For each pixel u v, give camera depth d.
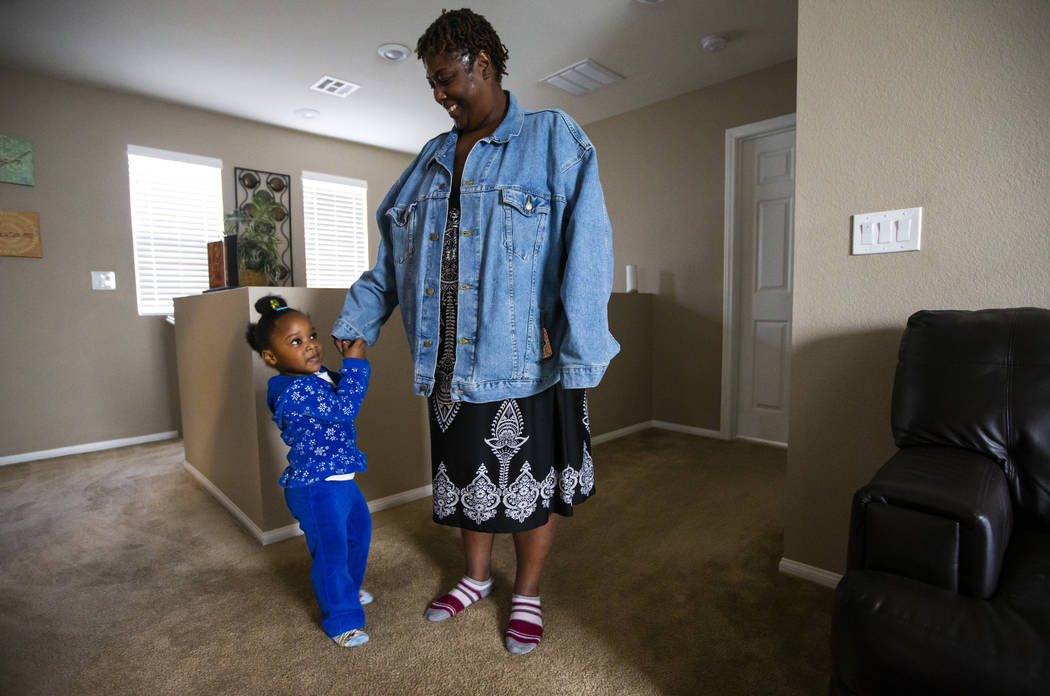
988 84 1.29
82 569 1.76
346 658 1.30
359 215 4.73
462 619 1.46
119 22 2.63
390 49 2.93
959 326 1.19
